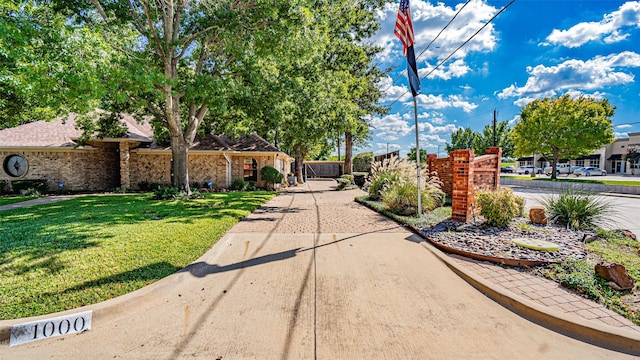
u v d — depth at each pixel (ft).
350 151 73.20
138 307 9.47
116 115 44.55
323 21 35.12
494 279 11.37
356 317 9.00
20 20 16.61
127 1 29.17
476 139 120.16
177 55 33.63
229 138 57.11
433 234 17.29
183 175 36.09
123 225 18.99
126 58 24.38
